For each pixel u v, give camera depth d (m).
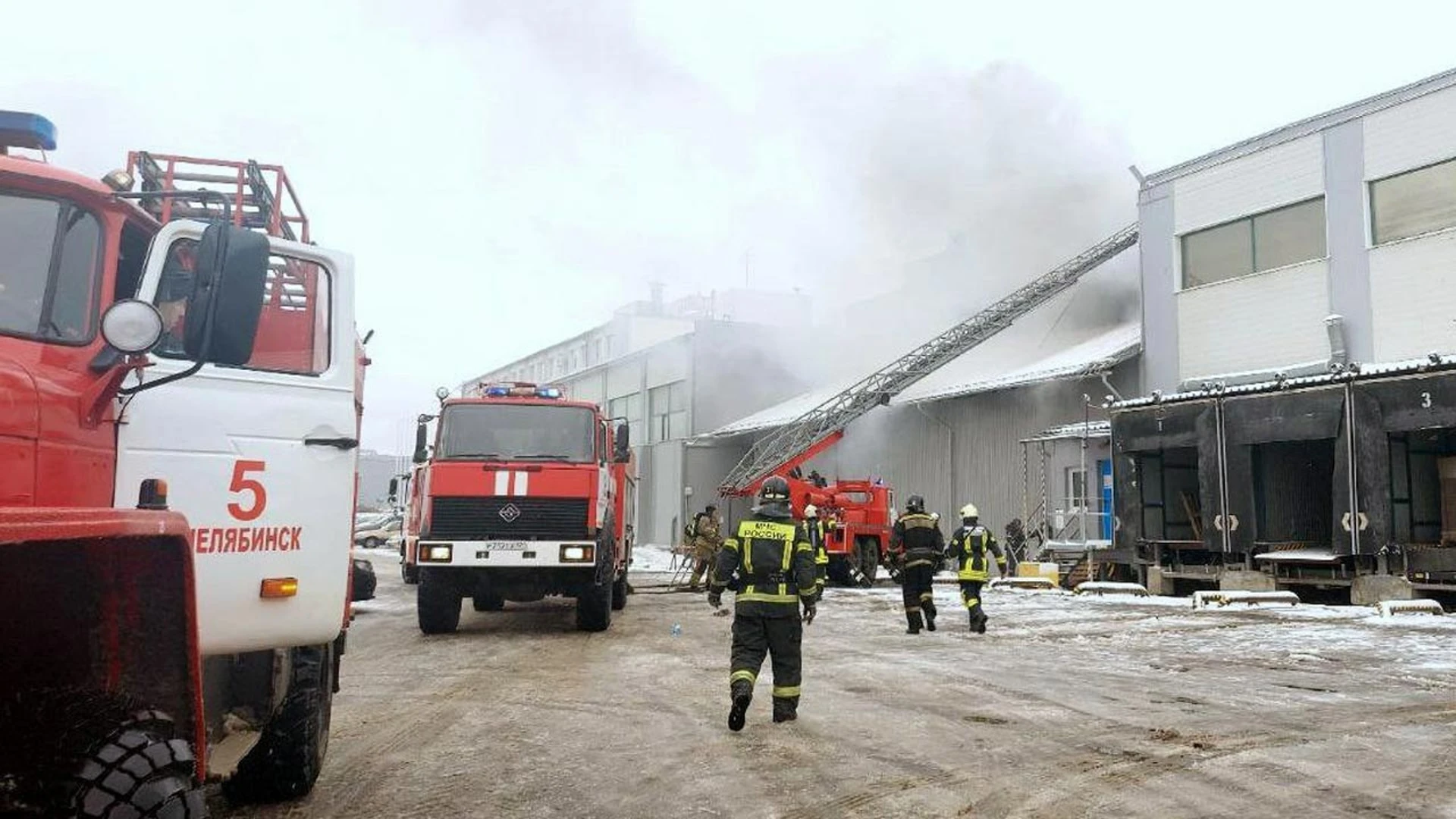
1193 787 4.80
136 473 3.42
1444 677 8.18
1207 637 11.13
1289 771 5.08
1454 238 16.25
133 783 2.35
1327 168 18.25
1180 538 19.02
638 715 6.77
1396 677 8.20
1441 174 16.61
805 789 4.87
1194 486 19.42
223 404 3.70
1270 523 16.81
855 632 11.89
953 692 7.57
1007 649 10.20
